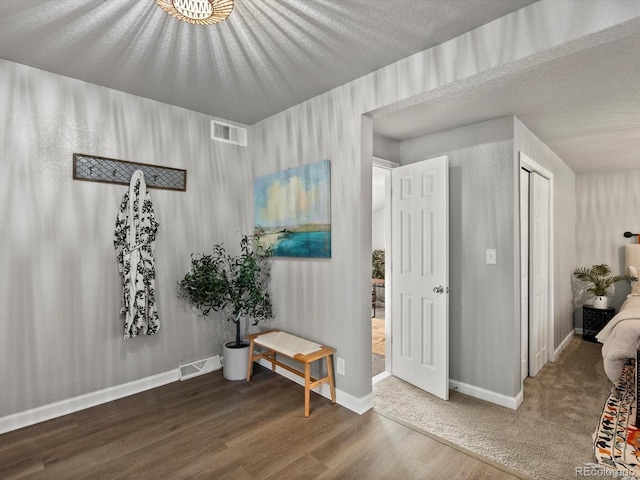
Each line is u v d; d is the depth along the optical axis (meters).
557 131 3.15
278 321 3.28
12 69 2.31
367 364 2.60
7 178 2.29
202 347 3.27
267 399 2.74
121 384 2.77
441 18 1.82
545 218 3.67
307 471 1.90
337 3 1.71
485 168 2.83
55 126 2.47
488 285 2.80
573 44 1.62
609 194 4.90
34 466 1.93
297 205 3.02
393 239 3.34
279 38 2.03
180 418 2.45
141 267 2.76
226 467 1.93
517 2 1.68
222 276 3.09
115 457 2.01
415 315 3.08
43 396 2.42
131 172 2.80
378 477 1.85
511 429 2.35
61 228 2.50
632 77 2.12
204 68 2.39
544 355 3.66
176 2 1.48
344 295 2.66
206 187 3.27
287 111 3.14
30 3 1.71
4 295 2.28
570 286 4.80
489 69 1.86
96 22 1.88
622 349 2.76
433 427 2.38
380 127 3.00
